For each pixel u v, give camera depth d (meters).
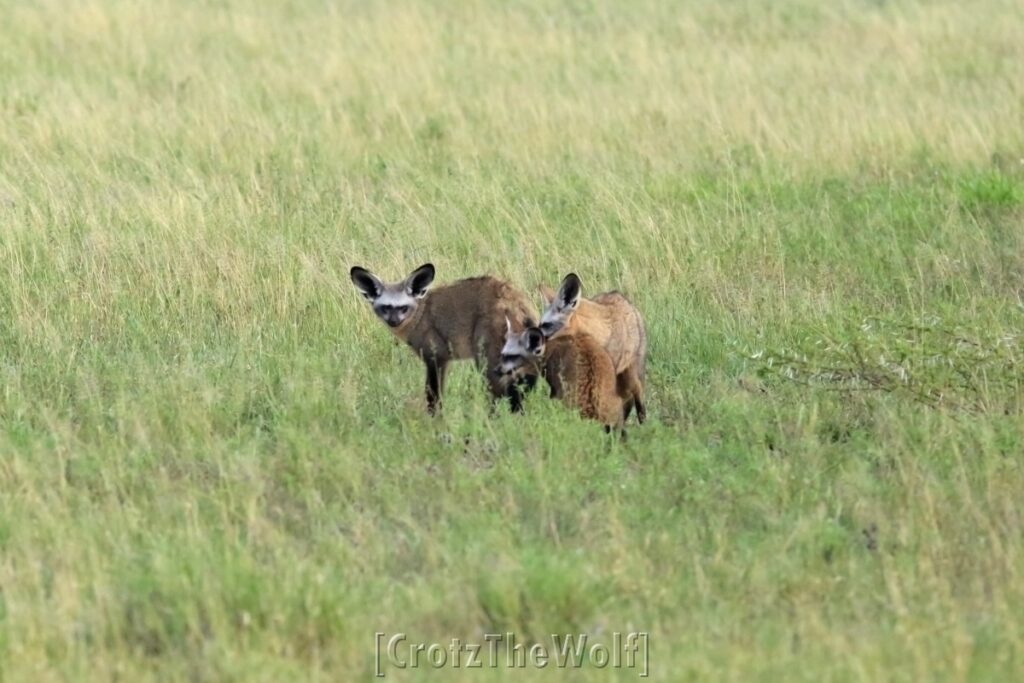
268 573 16.36
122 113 38.19
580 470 19.58
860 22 53.97
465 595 16.19
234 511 18.23
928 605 16.11
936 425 20.86
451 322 22.33
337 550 17.27
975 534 17.77
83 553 17.16
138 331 24.59
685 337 24.80
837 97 40.53
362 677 14.94
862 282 27.70
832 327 24.11
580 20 54.59
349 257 27.02
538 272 26.91
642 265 27.53
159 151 34.38
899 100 40.44
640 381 22.31
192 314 25.36
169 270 26.31
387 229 28.38
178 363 23.61
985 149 35.66
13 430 20.73
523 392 21.52
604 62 46.66
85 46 47.00
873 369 22.36
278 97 41.25
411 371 23.80
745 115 38.81
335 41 48.25
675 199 31.44
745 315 25.75
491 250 27.56
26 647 15.22
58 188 30.47
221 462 19.61
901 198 31.94
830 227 30.08
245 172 33.03
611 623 15.86
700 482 19.14
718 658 15.01
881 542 17.73
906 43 49.28
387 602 16.08
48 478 19.17
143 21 51.16
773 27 53.66
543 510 18.41
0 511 18.20
